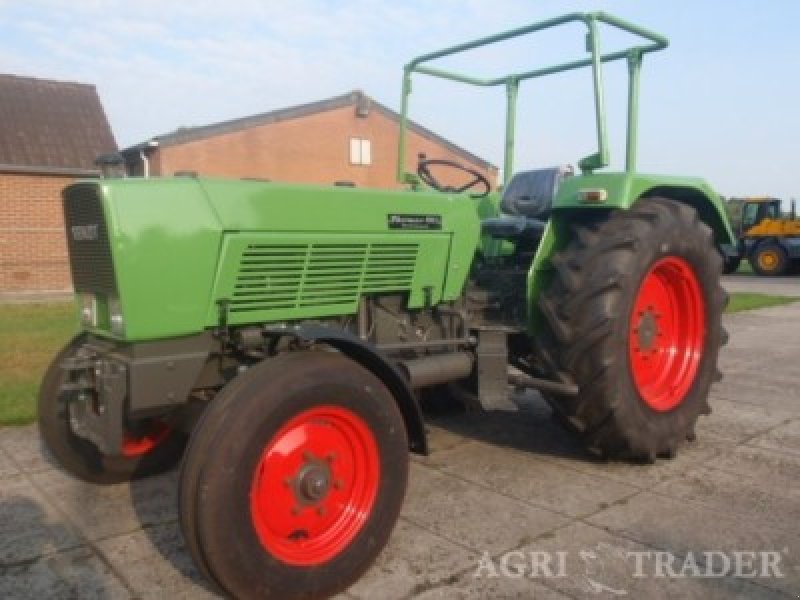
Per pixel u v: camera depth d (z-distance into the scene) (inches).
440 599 104.4
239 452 98.0
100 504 137.7
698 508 136.2
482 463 160.9
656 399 162.1
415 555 117.6
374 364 116.7
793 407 210.4
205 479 96.4
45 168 594.2
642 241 150.5
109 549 119.4
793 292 627.2
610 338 145.5
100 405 116.2
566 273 150.2
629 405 149.7
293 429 106.7
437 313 153.1
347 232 132.0
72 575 110.9
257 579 100.1
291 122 876.6
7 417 185.6
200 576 110.4
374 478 113.0
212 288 116.5
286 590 102.4
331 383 107.3
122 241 107.7
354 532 110.0
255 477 100.7
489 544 121.3
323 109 900.0
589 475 153.7
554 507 136.5
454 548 120.0
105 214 108.4
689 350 171.0
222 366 125.6
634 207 159.3
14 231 593.9
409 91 188.9
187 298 113.8
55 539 123.0
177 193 113.2
